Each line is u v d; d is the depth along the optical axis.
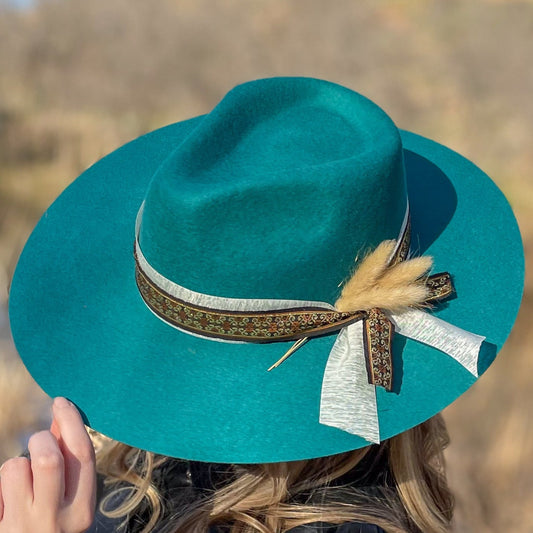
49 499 1.43
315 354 1.62
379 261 1.57
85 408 1.62
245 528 1.62
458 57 11.01
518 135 9.08
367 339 1.57
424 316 1.62
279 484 1.60
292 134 1.74
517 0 12.93
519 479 4.50
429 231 1.90
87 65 10.88
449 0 13.51
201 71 11.18
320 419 1.53
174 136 2.16
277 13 12.55
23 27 11.53
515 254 1.82
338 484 1.65
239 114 1.75
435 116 9.95
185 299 1.58
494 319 1.71
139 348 1.66
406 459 1.72
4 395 4.46
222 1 12.59
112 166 2.09
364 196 1.54
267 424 1.55
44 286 1.86
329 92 1.80
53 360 1.72
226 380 1.60
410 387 1.60
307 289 1.57
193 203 1.50
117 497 1.81
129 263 1.84
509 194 7.97
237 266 1.53
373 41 12.05
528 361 5.26
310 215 1.52
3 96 10.05
